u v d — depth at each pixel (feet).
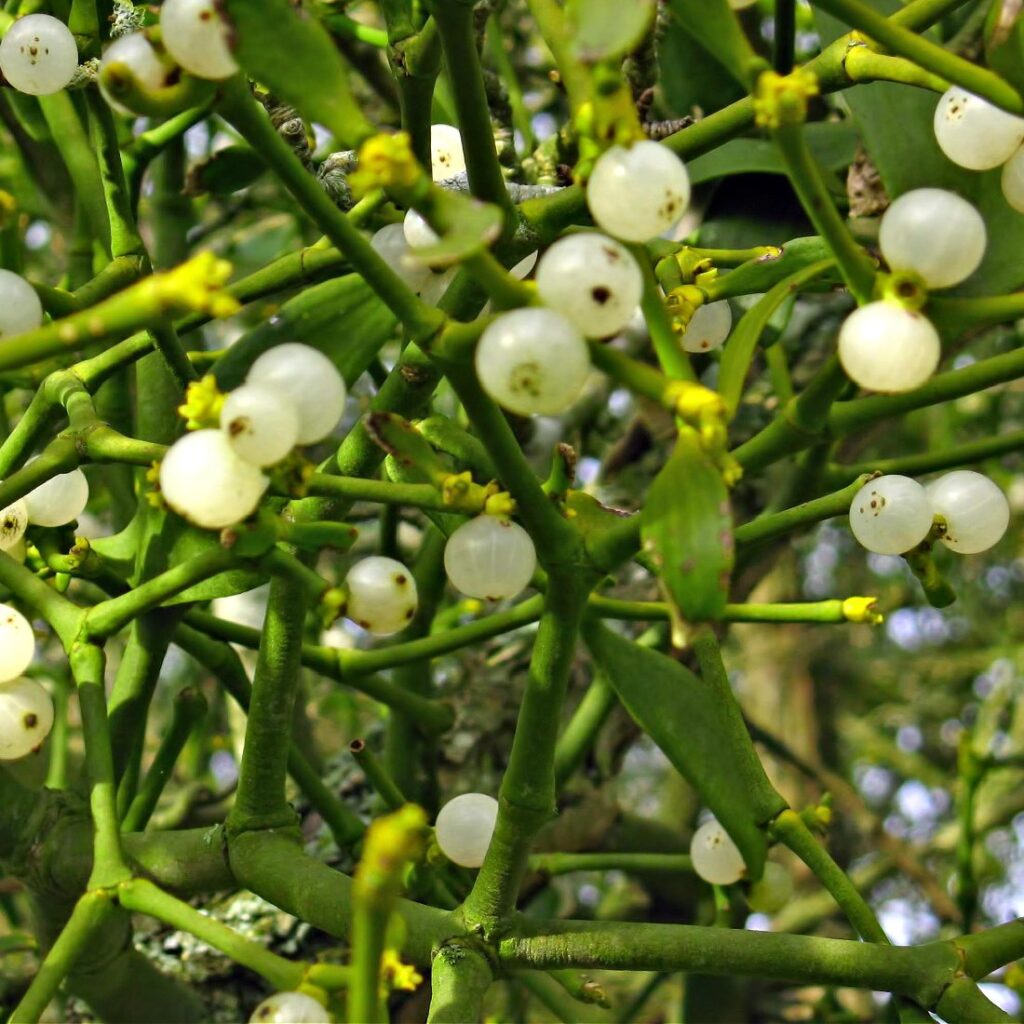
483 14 1.05
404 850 0.76
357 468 1.00
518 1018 1.74
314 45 0.80
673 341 0.81
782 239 1.36
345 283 0.91
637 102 1.11
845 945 0.94
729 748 0.94
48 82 0.99
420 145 0.99
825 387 0.87
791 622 0.97
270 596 1.00
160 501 0.85
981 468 2.26
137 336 1.03
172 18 0.80
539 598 1.11
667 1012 1.98
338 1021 0.85
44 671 1.42
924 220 0.83
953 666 2.98
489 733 1.46
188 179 1.27
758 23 1.38
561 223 0.95
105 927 1.13
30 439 1.02
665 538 0.78
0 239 1.18
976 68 0.82
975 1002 0.93
